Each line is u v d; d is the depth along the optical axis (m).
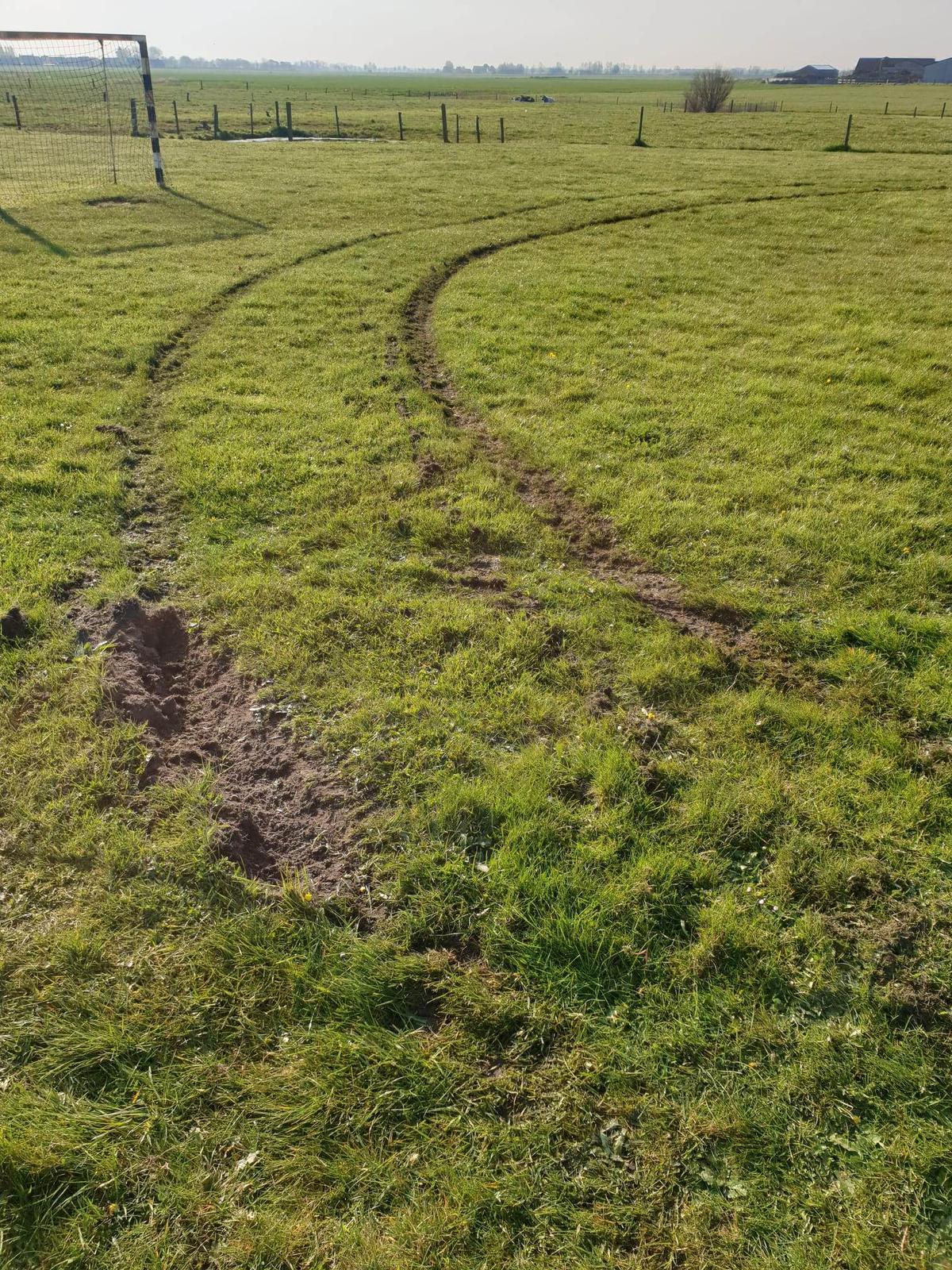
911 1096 2.96
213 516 6.82
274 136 38.09
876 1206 2.67
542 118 48.28
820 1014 3.22
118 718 4.44
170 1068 2.98
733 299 13.54
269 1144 2.79
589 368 10.41
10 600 5.39
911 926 3.53
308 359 10.54
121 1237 2.54
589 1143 2.82
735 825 4.01
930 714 4.80
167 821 3.91
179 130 37.62
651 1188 2.71
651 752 4.45
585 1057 3.05
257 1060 3.04
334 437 8.24
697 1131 2.85
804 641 5.43
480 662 5.11
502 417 8.95
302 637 5.31
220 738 4.55
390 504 6.99
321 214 19.16
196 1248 2.54
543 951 3.42
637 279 14.55
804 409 9.24
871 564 6.28
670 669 5.05
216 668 5.10
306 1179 2.71
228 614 5.54
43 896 3.54
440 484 7.47
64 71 30.55
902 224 18.69
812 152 31.92
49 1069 2.96
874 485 7.57
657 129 41.41
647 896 3.63
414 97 81.25
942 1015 3.20
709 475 7.70
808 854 3.86
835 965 3.38
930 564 6.24
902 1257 2.55
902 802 4.15
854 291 13.98
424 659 5.13
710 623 5.70
